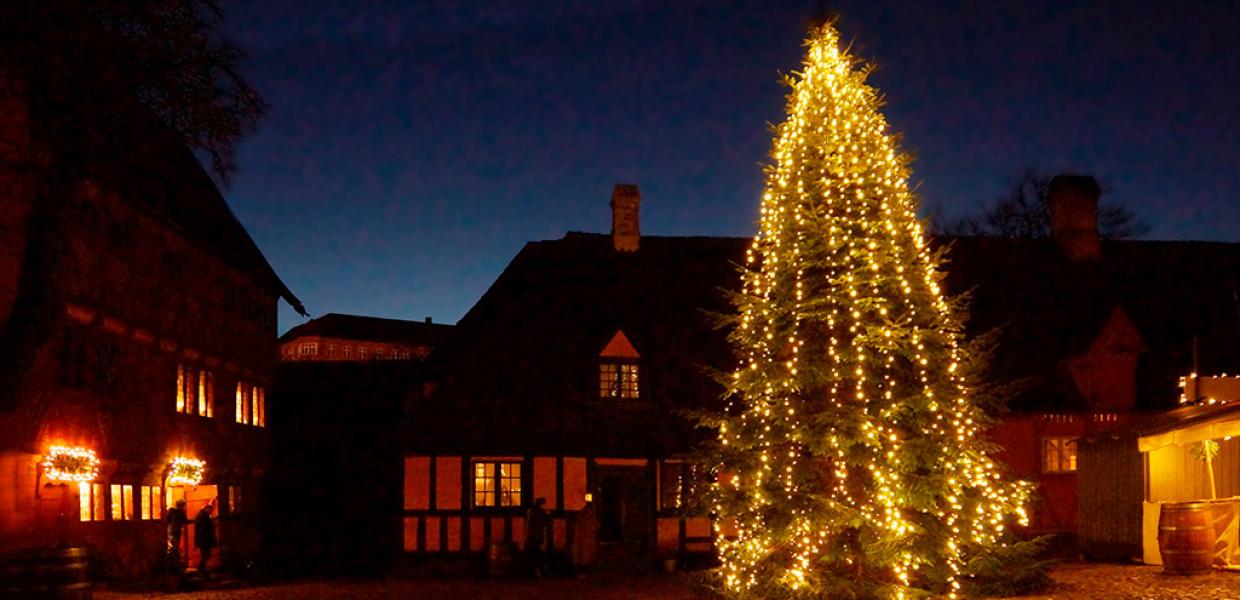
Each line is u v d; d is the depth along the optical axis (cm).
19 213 1638
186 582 1941
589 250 2869
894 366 1516
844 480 1501
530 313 2611
